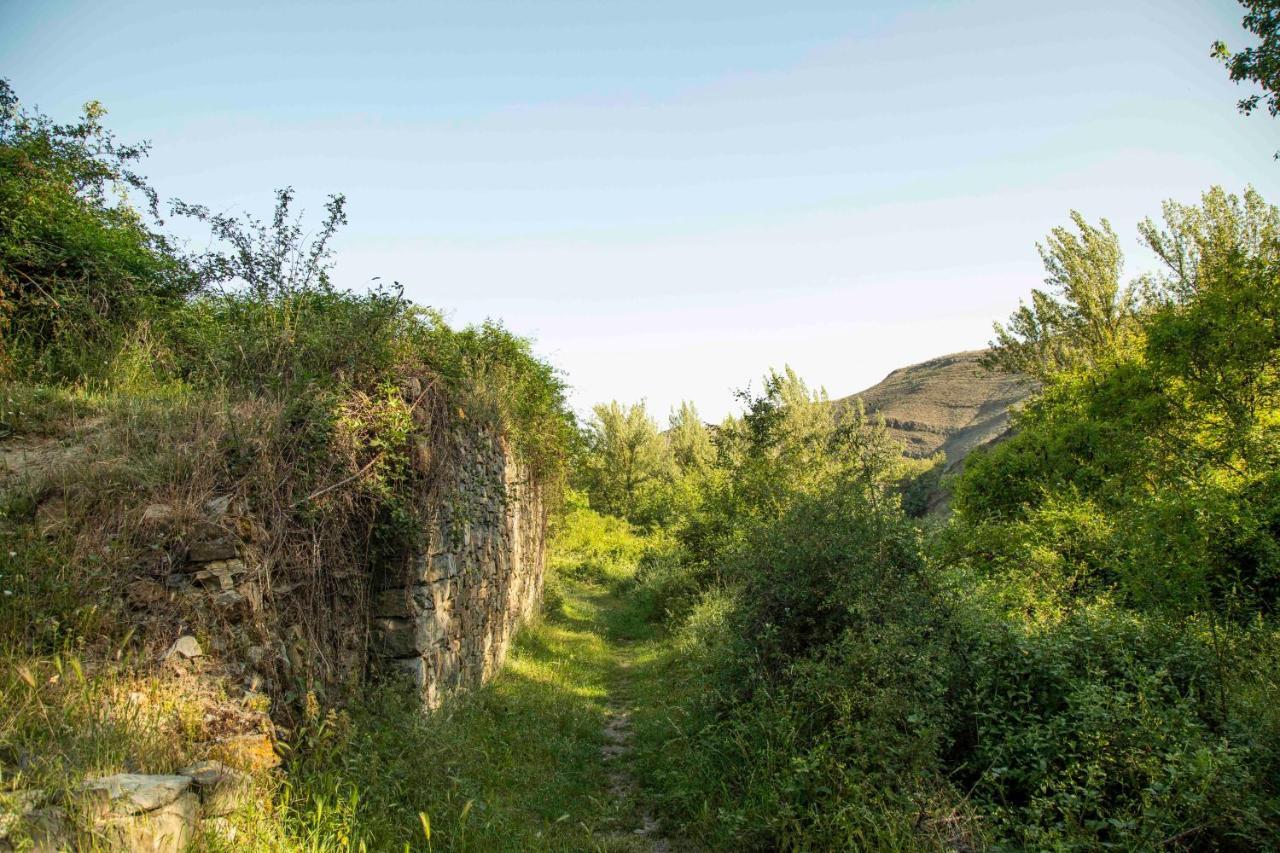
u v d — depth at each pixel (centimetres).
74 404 549
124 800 279
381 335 634
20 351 639
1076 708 461
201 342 671
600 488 3544
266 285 643
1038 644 518
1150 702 446
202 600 423
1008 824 398
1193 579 619
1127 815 373
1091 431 1188
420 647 615
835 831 414
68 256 721
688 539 1509
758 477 1260
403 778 455
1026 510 1084
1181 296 1819
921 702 477
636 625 1478
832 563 618
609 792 589
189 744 361
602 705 870
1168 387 964
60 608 383
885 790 415
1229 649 495
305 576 505
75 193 861
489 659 923
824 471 1197
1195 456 855
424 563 636
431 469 663
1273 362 883
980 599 626
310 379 560
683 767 564
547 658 1109
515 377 1173
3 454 483
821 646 563
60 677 351
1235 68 897
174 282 806
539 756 634
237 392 575
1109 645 514
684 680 864
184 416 525
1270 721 410
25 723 322
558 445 1505
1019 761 442
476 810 471
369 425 579
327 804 391
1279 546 641
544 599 1574
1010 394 6431
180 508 441
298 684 470
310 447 529
